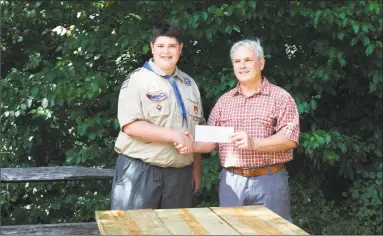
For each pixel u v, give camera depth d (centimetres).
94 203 597
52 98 564
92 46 574
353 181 698
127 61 615
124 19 603
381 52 605
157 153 356
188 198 377
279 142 352
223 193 370
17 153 626
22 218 614
